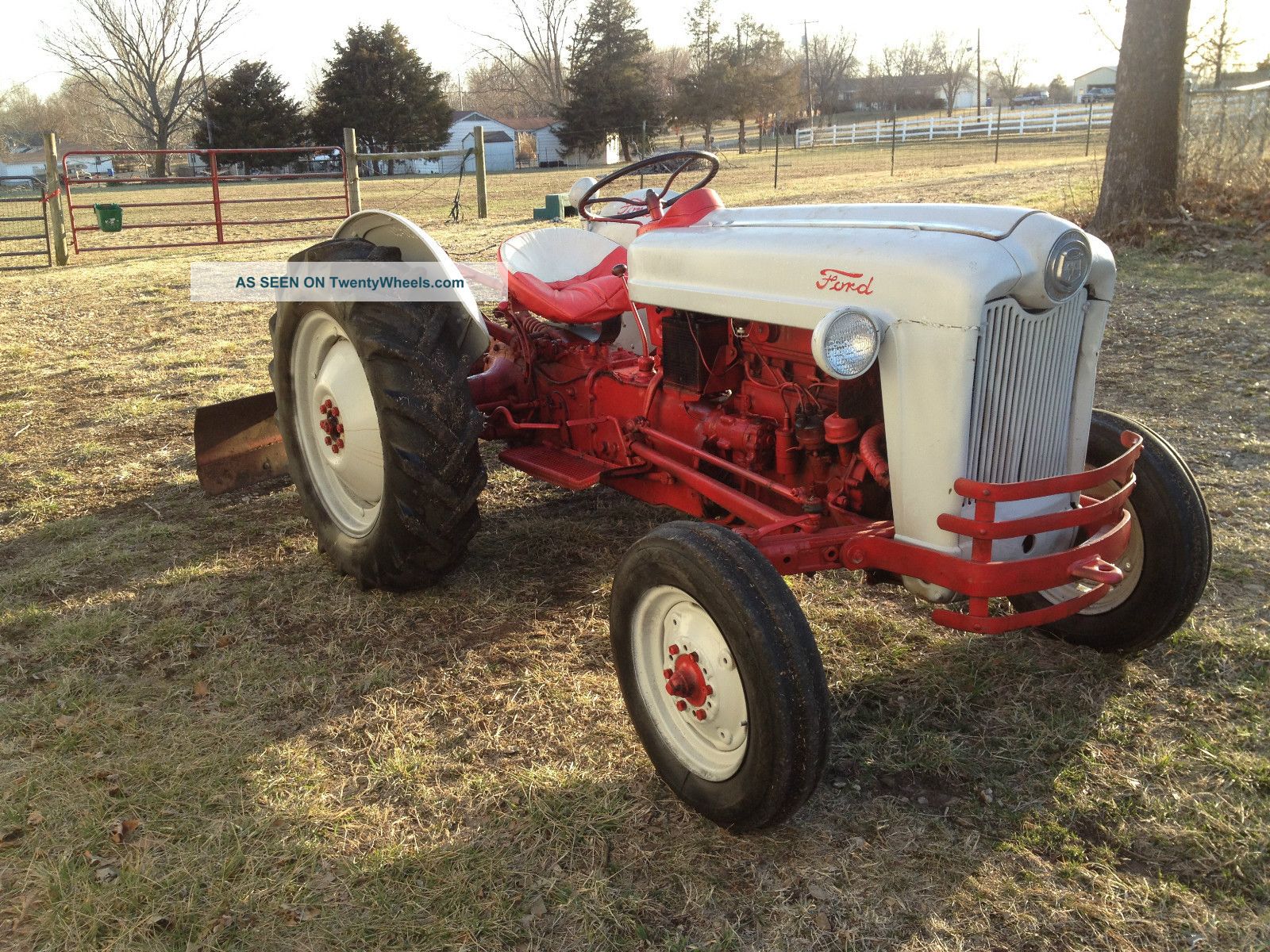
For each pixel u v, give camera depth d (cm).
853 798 252
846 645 324
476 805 250
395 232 349
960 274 236
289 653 325
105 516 440
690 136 6178
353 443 359
